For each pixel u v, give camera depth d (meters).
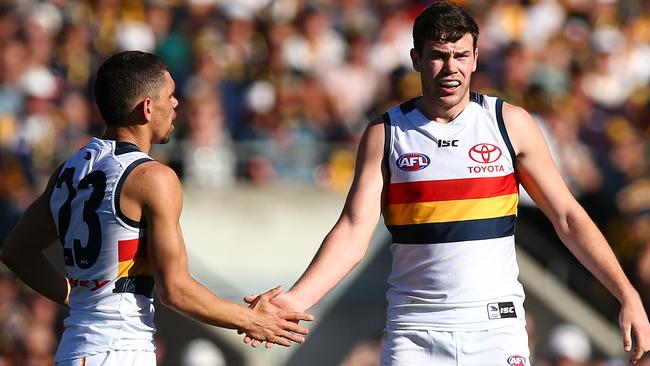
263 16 46.69
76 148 39.97
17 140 39.44
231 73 43.19
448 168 19.48
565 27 54.41
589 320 41.25
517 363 19.31
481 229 19.45
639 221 42.91
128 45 43.41
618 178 45.03
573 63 51.09
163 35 44.94
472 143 19.56
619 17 57.09
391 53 48.41
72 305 18.72
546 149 19.83
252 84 43.09
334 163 42.06
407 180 19.59
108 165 18.47
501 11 52.62
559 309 40.84
